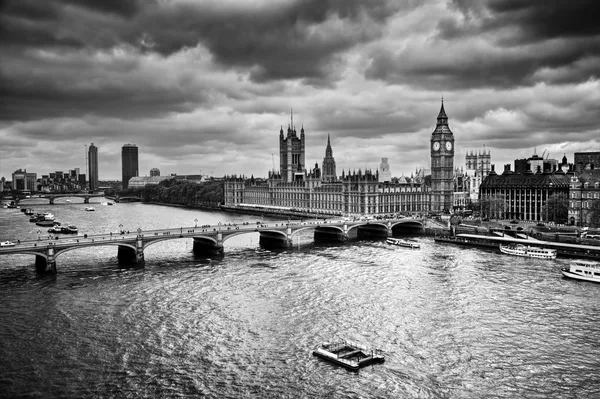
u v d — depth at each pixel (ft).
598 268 510.58
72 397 280.10
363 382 296.92
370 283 514.68
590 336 362.74
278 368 314.35
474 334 368.68
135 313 414.82
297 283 515.09
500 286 498.28
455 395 282.97
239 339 359.25
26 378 300.81
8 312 416.87
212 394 283.79
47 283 514.27
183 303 443.32
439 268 588.91
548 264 608.60
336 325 387.96
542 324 387.75
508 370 311.88
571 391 286.66
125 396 281.54
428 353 336.29
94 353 335.47
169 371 310.24
